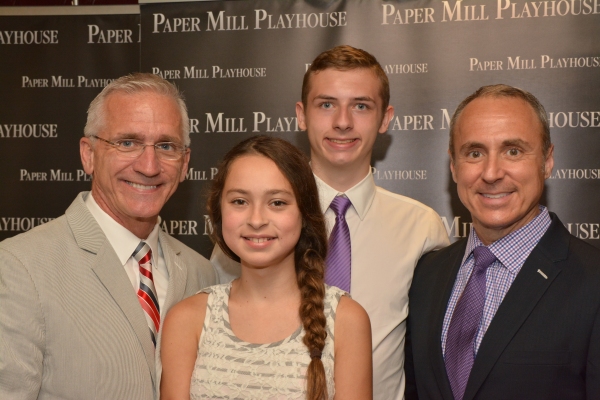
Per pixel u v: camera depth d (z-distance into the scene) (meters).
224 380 1.87
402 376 2.48
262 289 2.03
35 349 1.91
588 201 3.20
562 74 3.20
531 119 2.06
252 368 1.88
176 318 2.03
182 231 3.53
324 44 3.40
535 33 3.23
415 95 3.33
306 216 2.02
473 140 2.07
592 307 1.91
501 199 2.05
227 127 3.48
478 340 2.06
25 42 3.59
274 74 3.44
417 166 3.35
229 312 2.03
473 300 2.10
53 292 1.96
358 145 2.47
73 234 2.12
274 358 1.89
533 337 1.95
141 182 2.12
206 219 3.50
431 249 2.63
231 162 2.02
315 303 1.95
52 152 3.58
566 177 3.21
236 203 1.98
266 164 1.96
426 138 3.34
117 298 2.05
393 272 2.50
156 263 2.32
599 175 3.18
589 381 1.87
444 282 2.31
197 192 3.51
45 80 3.58
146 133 2.10
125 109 2.11
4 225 3.60
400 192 3.37
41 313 1.93
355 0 3.38
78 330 1.96
